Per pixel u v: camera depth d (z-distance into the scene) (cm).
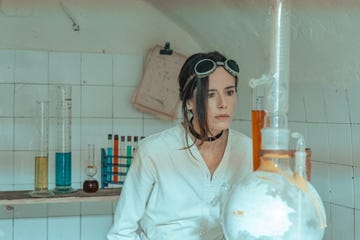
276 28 58
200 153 104
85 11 216
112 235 107
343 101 138
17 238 210
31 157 210
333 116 144
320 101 148
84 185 196
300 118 161
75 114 215
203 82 92
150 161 104
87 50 217
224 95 93
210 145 103
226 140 104
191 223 103
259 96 63
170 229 104
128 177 108
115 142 218
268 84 58
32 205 212
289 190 53
